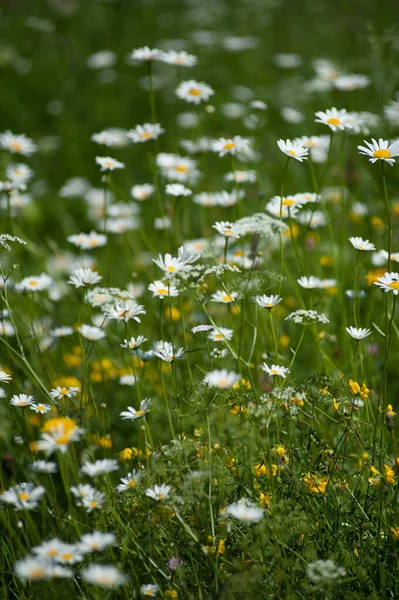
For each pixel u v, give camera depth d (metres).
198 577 2.96
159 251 5.39
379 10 9.18
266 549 2.86
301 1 11.55
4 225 5.04
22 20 12.45
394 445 2.90
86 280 3.49
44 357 4.30
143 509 3.02
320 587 2.67
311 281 4.02
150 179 7.71
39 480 3.36
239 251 4.71
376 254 4.74
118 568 2.74
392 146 3.24
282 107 8.38
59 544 2.59
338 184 6.14
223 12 12.30
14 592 3.12
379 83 6.72
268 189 6.23
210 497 2.79
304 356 4.72
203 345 4.36
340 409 3.34
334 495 3.05
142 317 4.94
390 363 4.24
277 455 3.12
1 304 4.59
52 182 8.07
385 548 2.84
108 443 3.80
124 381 4.10
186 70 10.06
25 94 10.33
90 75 10.77
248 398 3.26
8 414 4.07
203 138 6.50
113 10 13.17
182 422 3.46
